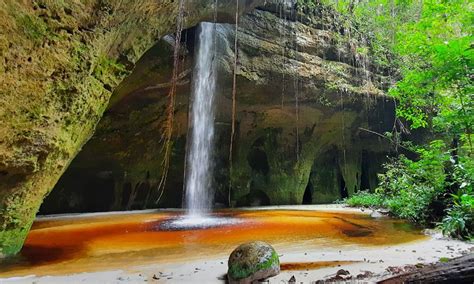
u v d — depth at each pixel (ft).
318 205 50.67
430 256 17.01
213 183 49.83
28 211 17.69
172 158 47.03
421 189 33.30
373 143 58.39
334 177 59.41
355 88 48.55
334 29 48.37
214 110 43.65
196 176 47.24
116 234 24.64
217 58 37.52
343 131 54.70
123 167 43.88
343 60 48.65
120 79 23.47
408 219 32.32
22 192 16.67
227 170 50.55
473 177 26.71
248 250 13.34
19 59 14.66
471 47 27.99
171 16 25.98
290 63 42.63
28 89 15.28
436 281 9.96
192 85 38.45
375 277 12.77
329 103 47.60
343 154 58.29
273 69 41.16
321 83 45.21
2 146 14.75
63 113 17.70
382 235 24.04
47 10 15.75
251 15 40.29
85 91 19.10
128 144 42.42
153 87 37.88
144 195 47.14
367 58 51.11
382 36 55.11
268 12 41.75
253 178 53.06
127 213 40.63
